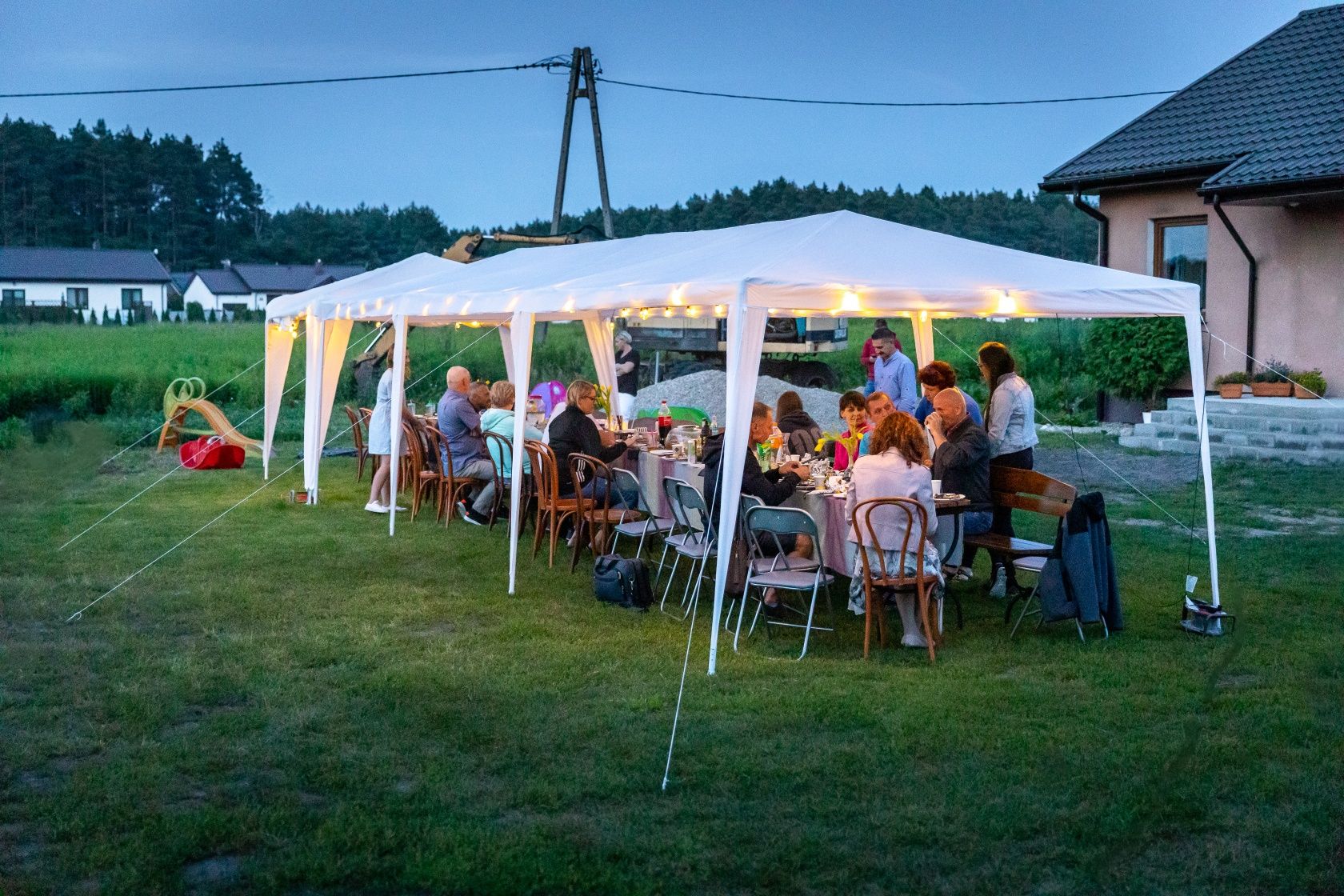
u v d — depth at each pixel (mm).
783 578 6281
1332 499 10297
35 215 102938
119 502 11031
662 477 8492
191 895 3729
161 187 110000
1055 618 6215
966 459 6746
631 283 6332
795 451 8094
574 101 25469
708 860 3898
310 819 4195
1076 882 3762
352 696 5504
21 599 7273
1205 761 4629
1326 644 6199
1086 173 15617
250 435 16172
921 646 6219
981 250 6836
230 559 8461
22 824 4207
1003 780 4488
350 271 91625
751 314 5746
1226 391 13695
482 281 9234
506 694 5500
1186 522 9516
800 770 4586
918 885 3750
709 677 5734
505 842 4012
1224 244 14742
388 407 10461
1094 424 16234
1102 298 6234
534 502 9734
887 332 14719
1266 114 14844
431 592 7523
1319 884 3738
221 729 5066
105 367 21266
